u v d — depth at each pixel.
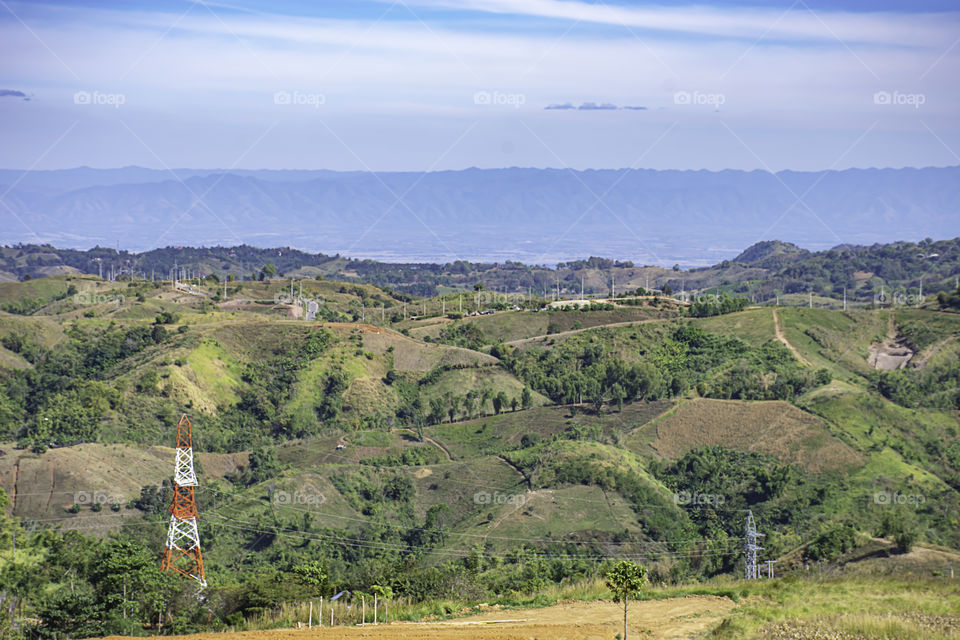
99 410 132.12
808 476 112.88
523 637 31.73
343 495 112.19
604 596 42.19
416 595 49.97
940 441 123.75
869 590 41.69
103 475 111.81
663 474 118.12
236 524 100.50
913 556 74.25
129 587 48.12
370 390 155.38
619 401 143.62
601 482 110.19
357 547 97.62
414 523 106.56
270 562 91.62
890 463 114.69
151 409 137.38
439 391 156.50
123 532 95.56
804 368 150.62
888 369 153.12
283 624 42.47
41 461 113.50
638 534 98.00
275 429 140.75
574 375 155.25
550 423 139.12
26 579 65.81
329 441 134.50
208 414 141.88
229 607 50.94
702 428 130.38
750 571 77.19
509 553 92.25
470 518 106.44
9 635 42.84
